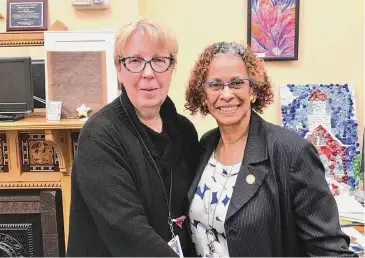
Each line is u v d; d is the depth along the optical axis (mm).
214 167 1269
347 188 2256
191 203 1266
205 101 1307
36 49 2422
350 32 2355
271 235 1118
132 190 1107
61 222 1937
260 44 2357
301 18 2359
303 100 2342
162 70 1185
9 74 1826
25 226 1945
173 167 1281
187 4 2396
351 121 2320
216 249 1207
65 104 1859
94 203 1082
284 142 1143
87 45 1856
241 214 1118
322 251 1080
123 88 1238
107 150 1107
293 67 2389
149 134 1227
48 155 1910
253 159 1164
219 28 2398
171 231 1224
